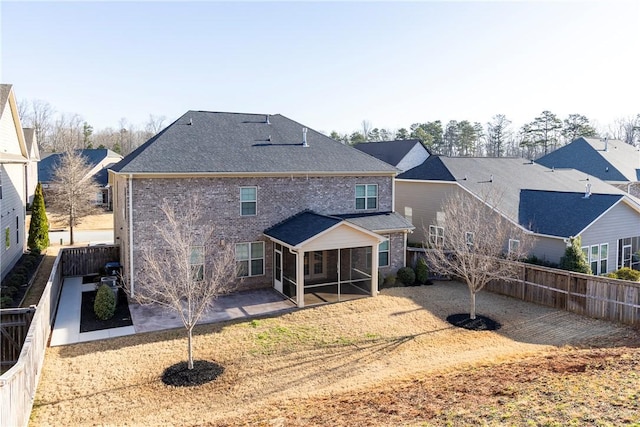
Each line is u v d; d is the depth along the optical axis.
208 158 19.59
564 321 16.77
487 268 17.23
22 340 13.96
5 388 7.68
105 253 23.41
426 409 8.68
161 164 18.31
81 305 18.11
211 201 19.30
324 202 21.97
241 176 19.72
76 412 10.21
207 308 16.03
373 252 19.48
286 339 14.71
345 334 15.24
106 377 11.96
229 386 11.54
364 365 12.88
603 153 40.28
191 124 21.73
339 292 19.36
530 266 19.31
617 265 22.80
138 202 17.97
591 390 8.48
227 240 19.72
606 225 22.06
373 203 23.38
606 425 6.78
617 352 12.00
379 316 17.06
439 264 21.38
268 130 23.64
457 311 17.88
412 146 44.38
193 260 18.97
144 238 18.12
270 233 20.06
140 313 17.14
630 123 84.62
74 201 32.88
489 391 9.36
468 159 29.66
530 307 18.56
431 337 15.16
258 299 18.97
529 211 23.22
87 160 47.47
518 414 7.66
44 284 21.11
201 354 13.48
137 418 9.95
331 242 18.34
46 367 12.52
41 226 27.48
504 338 15.17
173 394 11.09
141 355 13.37
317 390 11.26
